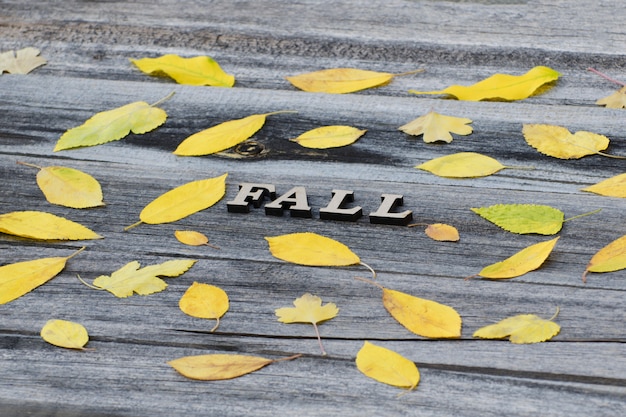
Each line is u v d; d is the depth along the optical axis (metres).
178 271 1.24
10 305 1.22
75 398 1.14
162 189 1.34
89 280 1.24
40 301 1.22
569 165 1.33
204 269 1.24
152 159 1.38
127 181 1.35
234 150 1.38
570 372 1.13
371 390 1.13
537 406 1.11
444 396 1.12
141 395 1.14
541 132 1.37
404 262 1.24
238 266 1.24
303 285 1.22
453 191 1.31
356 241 1.26
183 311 1.20
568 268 1.22
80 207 1.32
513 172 1.33
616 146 1.35
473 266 1.23
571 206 1.28
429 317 1.18
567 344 1.15
